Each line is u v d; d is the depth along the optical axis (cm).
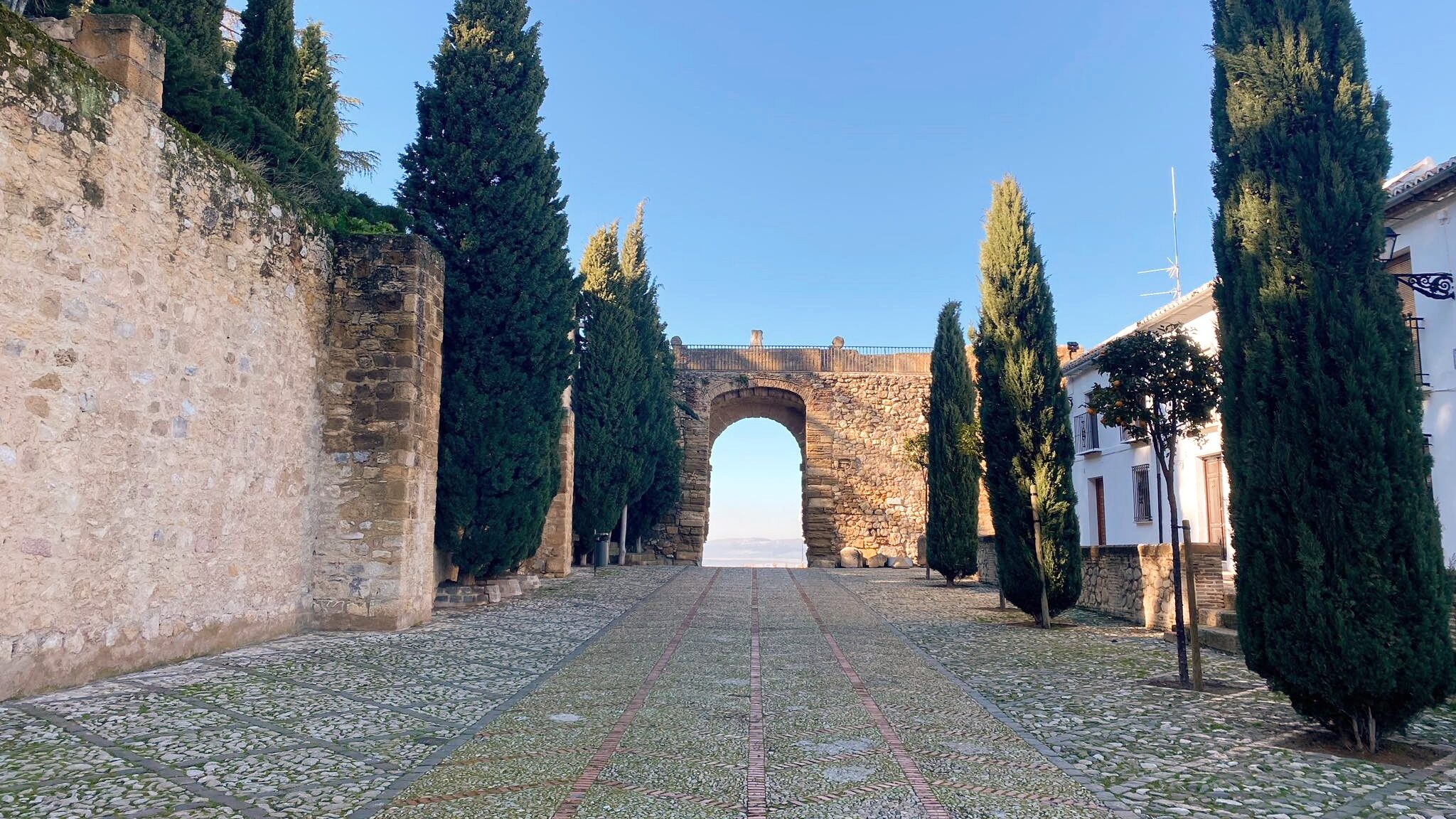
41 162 618
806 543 2953
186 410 781
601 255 2364
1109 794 449
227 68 1409
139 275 719
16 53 599
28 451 608
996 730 587
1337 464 543
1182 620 783
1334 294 554
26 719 555
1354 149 578
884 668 836
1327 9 606
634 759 504
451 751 516
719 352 3023
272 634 927
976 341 1320
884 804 429
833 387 2969
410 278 1061
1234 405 616
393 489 1030
